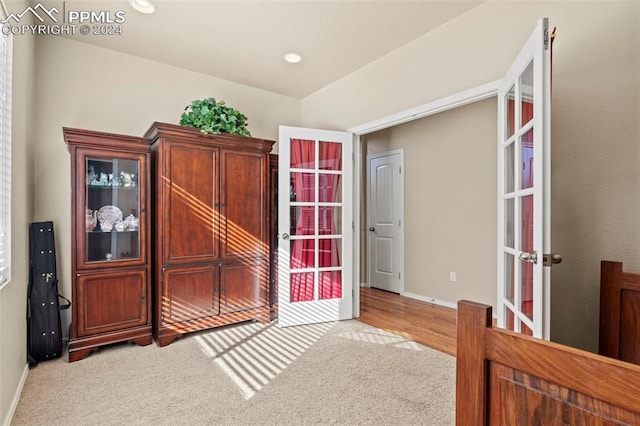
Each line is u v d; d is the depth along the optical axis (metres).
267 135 4.10
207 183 3.04
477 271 3.86
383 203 5.04
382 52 3.11
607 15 1.82
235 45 3.00
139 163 2.79
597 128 1.87
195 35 2.83
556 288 2.02
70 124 2.89
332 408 1.87
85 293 2.56
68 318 2.88
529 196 1.79
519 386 0.73
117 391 2.04
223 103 3.22
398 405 1.90
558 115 2.01
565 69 1.98
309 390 2.06
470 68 2.45
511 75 1.99
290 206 3.41
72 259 2.52
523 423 0.73
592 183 1.89
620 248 1.80
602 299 1.58
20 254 2.13
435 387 2.10
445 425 1.72
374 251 5.19
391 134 4.90
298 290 3.40
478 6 2.39
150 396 1.98
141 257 2.79
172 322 2.84
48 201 2.79
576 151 1.95
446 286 4.17
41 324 2.45
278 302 3.31
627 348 1.46
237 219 3.21
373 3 2.38
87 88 2.97
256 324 3.34
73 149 2.54
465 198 3.98
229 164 3.16
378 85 3.25
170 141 2.86
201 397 1.97
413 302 4.30
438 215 4.27
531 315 1.75
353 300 3.62
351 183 3.59
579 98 1.93
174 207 2.87
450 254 4.13
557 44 2.00
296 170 3.40
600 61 1.85
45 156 2.78
